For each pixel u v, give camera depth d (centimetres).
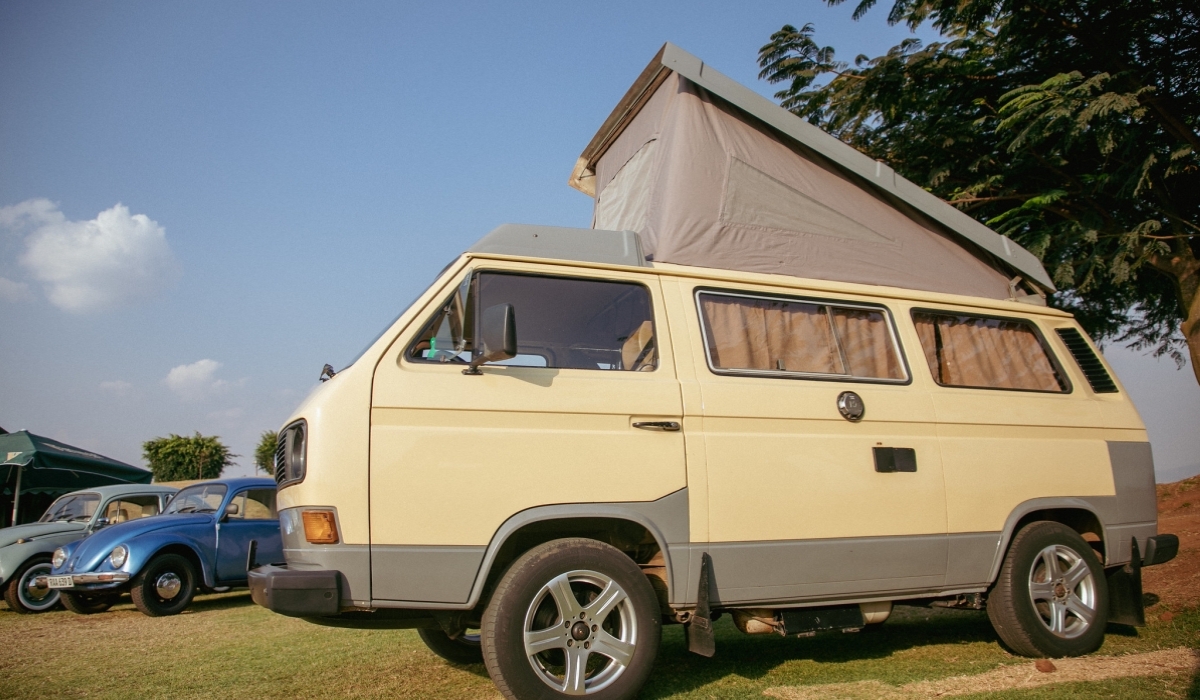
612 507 398
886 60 1105
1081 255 947
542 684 372
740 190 512
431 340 401
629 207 582
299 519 371
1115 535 529
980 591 490
